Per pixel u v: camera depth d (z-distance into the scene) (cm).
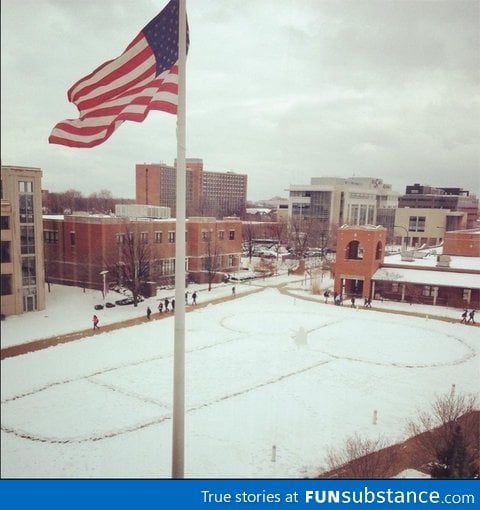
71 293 2897
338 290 4488
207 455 1429
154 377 1980
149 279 3462
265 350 2612
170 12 1019
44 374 1816
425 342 2917
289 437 1561
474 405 1805
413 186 6656
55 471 1244
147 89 1023
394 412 1816
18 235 1683
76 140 1023
